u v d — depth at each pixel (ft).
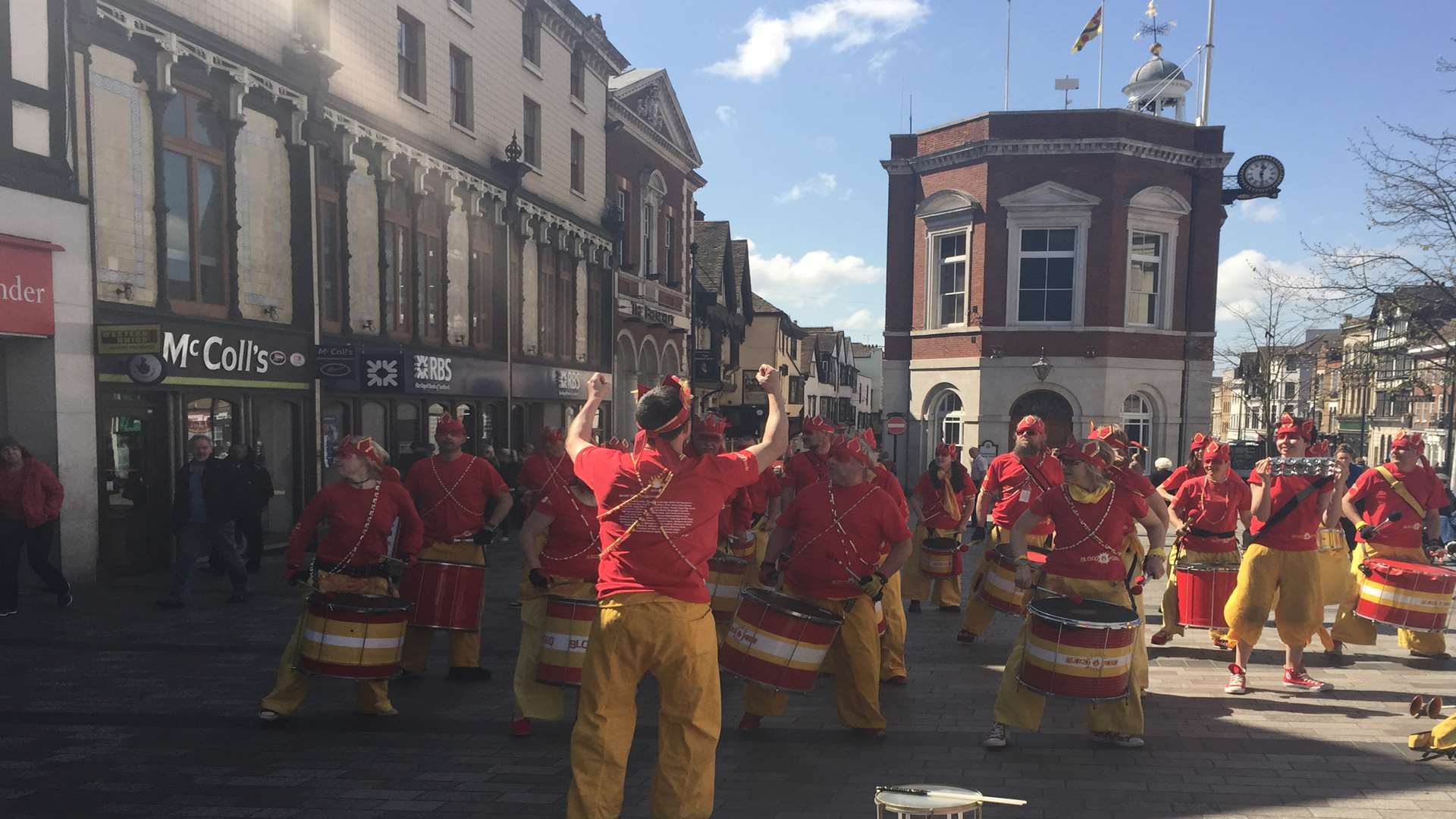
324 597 18.92
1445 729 17.13
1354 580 25.96
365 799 15.39
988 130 84.12
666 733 12.44
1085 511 18.07
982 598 27.35
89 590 34.99
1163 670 24.13
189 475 32.22
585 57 83.05
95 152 36.42
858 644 18.35
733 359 131.44
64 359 34.63
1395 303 59.26
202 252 42.42
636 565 12.21
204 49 41.39
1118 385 82.33
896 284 91.66
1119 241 81.66
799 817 14.65
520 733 18.58
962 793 9.63
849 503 18.39
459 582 22.09
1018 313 83.97
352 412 52.24
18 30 33.09
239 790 15.78
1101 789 15.79
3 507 30.17
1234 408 297.74
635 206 95.04
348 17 51.93
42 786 15.96
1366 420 182.91
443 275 61.98
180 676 23.13
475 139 65.87
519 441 73.31
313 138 48.29
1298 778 16.29
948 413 89.10
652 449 12.45
